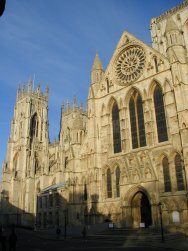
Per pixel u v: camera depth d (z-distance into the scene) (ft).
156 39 416.46
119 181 290.56
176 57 274.77
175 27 291.38
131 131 301.43
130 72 318.86
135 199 275.80
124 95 316.19
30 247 193.36
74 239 251.19
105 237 241.35
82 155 331.36
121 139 303.27
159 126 279.08
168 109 273.33
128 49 330.54
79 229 291.58
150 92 294.46
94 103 339.16
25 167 641.81
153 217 252.42
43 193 492.95
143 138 289.12
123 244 197.16
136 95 309.42
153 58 301.22
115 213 284.82
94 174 306.55
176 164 256.32
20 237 280.92
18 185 615.57
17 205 598.75
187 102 260.42
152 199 256.73
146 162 271.49
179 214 240.32
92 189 302.66
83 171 324.39
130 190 274.98
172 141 262.26
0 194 621.31
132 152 288.71
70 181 326.03
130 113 309.01
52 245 207.00
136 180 273.33
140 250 161.38
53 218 449.89
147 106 290.35
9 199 609.01
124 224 269.85
